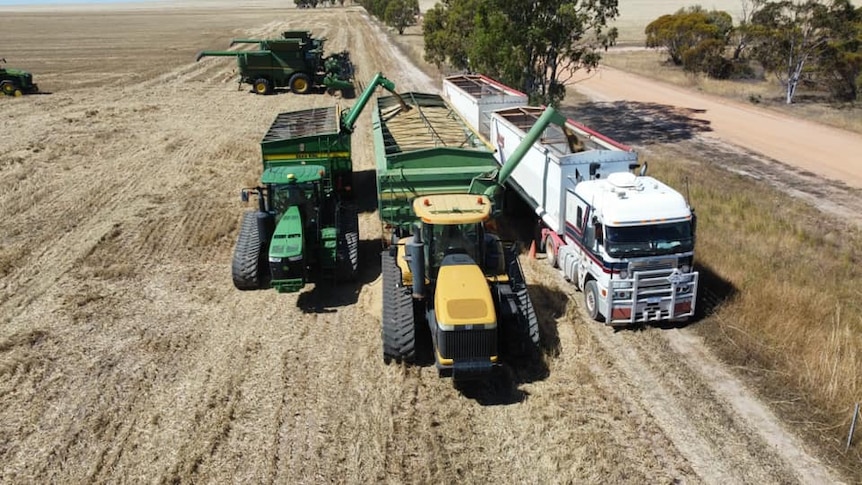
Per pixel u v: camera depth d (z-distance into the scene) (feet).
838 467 27.12
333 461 27.66
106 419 30.71
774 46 109.70
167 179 69.51
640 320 37.73
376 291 43.75
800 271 44.21
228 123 96.58
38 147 81.87
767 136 87.04
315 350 36.47
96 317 40.57
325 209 48.01
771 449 28.19
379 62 157.79
